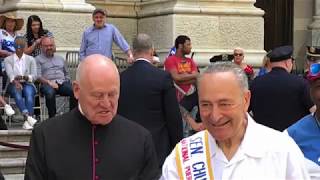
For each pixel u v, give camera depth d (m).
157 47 16.02
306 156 4.75
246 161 3.50
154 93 7.08
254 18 16.36
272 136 3.54
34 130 4.25
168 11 15.68
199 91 3.46
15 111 12.47
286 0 19.69
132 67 7.21
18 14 14.30
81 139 4.18
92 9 15.03
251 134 3.52
